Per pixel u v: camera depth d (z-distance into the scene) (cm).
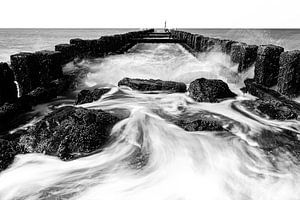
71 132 417
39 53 677
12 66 616
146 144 454
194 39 1562
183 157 419
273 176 368
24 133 438
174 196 334
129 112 587
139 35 3042
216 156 422
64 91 718
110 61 1241
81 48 1066
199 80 705
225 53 1041
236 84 812
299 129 508
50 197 332
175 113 595
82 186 354
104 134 452
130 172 384
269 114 554
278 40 4400
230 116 572
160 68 1113
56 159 397
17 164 387
